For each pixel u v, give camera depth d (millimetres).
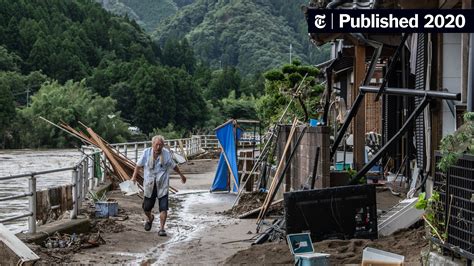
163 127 89625
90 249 9484
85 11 133125
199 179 24844
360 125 14828
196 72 121500
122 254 9211
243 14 162000
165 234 11008
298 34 163125
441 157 6203
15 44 104125
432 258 6387
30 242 9039
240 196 15312
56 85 85250
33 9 115750
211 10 180375
